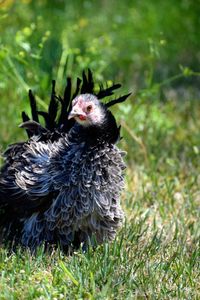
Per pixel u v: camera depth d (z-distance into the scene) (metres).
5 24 26.23
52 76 22.23
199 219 17.69
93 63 22.61
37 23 25.38
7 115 22.83
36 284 13.84
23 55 20.06
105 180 14.88
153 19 32.09
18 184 14.98
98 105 14.77
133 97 23.62
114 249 15.11
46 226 15.13
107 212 14.98
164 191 19.42
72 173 14.69
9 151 16.20
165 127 22.95
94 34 30.00
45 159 15.15
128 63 28.58
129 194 18.83
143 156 21.31
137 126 22.17
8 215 15.86
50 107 16.45
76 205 14.78
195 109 25.44
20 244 15.45
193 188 19.81
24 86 20.31
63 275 14.13
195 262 15.31
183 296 13.84
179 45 31.12
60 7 32.66
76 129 14.96
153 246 15.95
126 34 31.08
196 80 28.28
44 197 14.91
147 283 14.06
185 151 21.94
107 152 14.88
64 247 15.37
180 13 32.59
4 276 14.08
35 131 16.06
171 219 17.91
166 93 26.80
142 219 17.61
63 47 22.09
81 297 13.43
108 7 33.91
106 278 14.00
